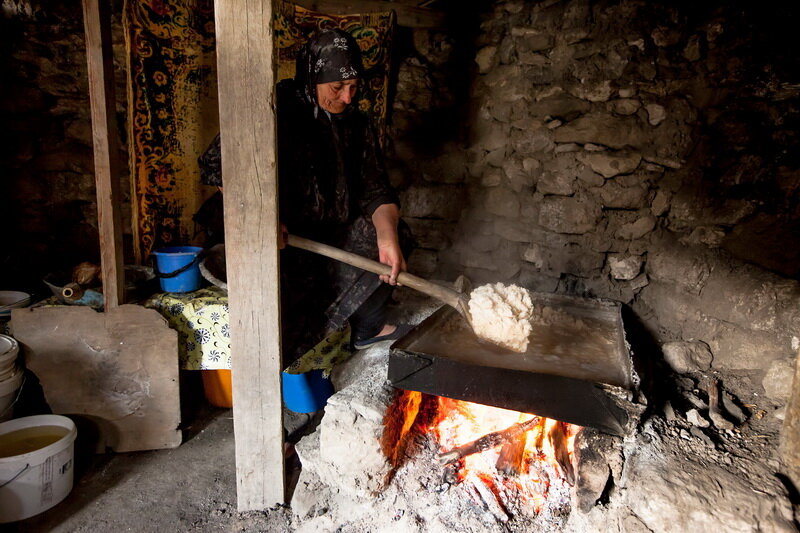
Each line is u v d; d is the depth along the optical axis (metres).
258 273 1.79
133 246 2.96
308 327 2.28
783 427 1.60
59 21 2.95
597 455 1.60
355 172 2.36
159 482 2.18
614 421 1.51
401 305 2.82
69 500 2.07
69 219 3.11
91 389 2.31
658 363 2.34
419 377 1.72
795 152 2.14
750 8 2.24
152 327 2.29
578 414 1.54
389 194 2.39
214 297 2.46
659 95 2.47
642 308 2.64
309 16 2.95
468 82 3.11
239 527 1.91
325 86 2.04
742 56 2.26
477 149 3.07
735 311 2.30
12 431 2.12
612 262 2.66
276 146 1.71
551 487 1.77
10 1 2.80
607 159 2.57
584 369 1.77
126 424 2.35
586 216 2.67
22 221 3.03
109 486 2.15
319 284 2.29
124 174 3.11
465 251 3.18
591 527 1.54
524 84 2.83
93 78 2.10
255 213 1.74
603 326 2.28
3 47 2.87
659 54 2.47
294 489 2.02
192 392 2.88
